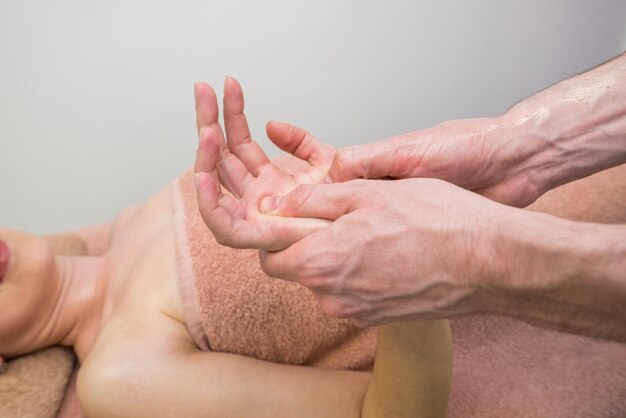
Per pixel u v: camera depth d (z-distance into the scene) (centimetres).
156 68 150
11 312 90
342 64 147
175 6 144
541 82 144
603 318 42
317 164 71
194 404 79
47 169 157
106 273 103
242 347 87
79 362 103
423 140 63
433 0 139
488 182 67
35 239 95
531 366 87
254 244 57
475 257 46
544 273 43
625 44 139
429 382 69
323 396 78
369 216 51
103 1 143
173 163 159
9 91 149
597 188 86
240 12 144
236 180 67
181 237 91
